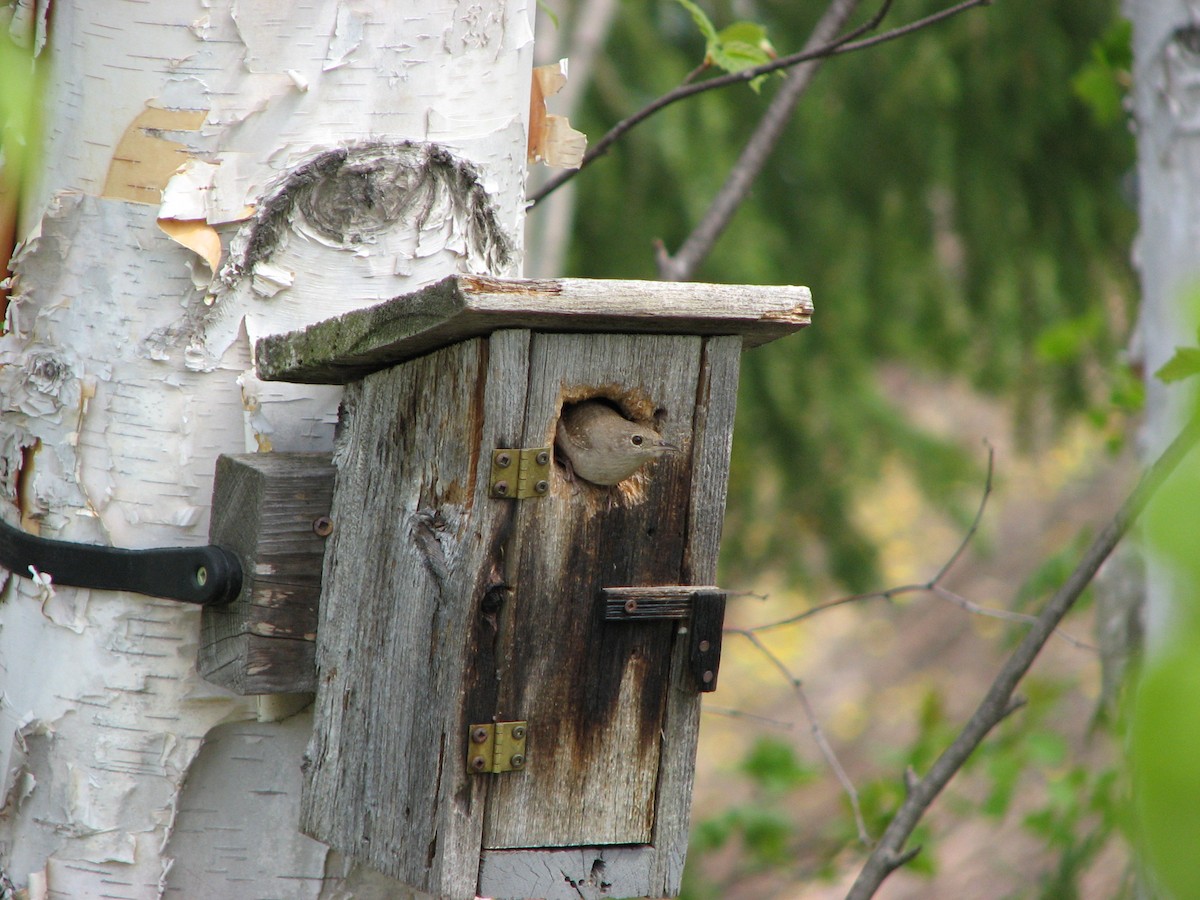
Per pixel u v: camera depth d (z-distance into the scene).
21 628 5.62
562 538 4.81
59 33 5.61
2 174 5.66
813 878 12.29
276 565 5.21
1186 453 2.23
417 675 4.87
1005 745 11.44
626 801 5.00
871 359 15.36
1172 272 6.67
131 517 5.46
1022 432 15.48
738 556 15.23
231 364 5.46
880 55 14.44
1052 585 10.85
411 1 5.50
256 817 5.46
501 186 5.73
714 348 4.93
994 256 14.75
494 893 4.82
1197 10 6.54
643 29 13.98
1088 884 11.07
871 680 22.16
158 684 5.41
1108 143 14.39
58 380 5.53
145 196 5.45
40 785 5.49
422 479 4.97
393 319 4.65
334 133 5.45
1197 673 2.01
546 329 4.68
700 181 13.84
